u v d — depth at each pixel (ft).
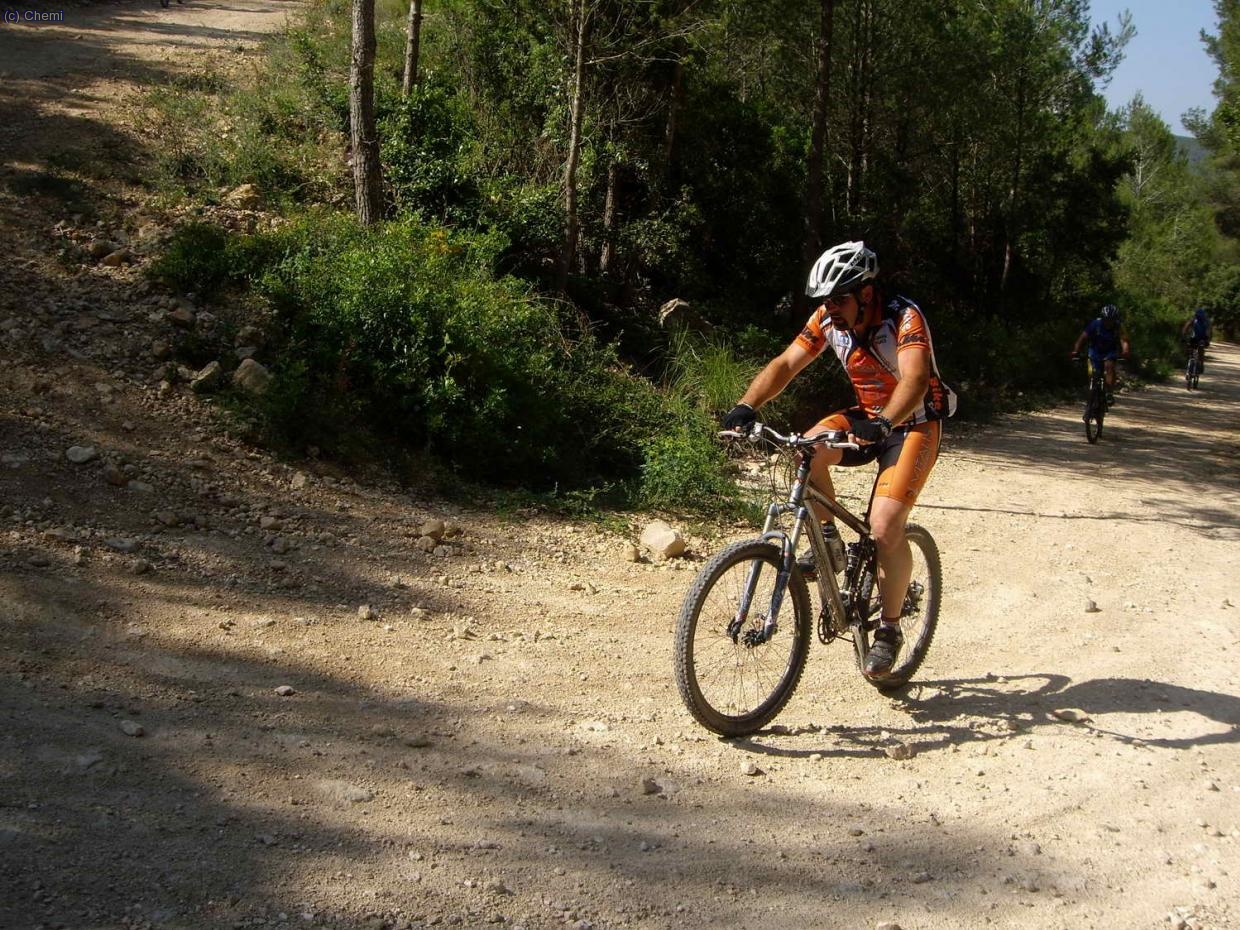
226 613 16.10
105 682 13.23
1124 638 19.84
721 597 13.99
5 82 46.11
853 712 15.60
